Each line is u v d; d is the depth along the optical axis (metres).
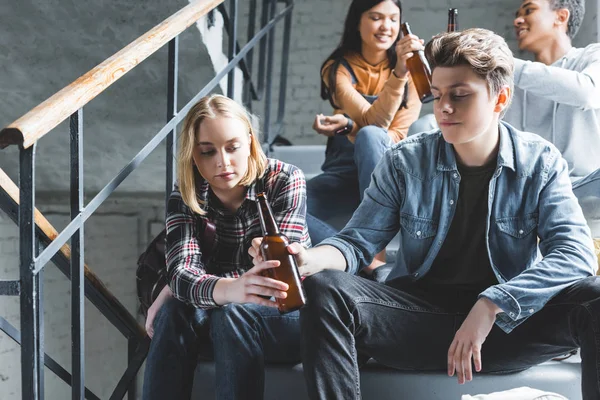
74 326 1.42
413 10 4.43
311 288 1.36
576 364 1.54
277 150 2.93
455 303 1.51
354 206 2.33
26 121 1.20
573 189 2.07
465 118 1.38
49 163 3.09
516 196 1.49
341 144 2.35
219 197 1.58
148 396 1.46
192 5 1.88
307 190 2.30
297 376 1.54
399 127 2.36
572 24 2.41
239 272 1.62
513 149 1.50
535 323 1.40
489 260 1.49
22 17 2.27
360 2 2.42
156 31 1.66
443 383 1.52
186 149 1.51
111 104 2.59
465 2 4.40
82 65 2.45
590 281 1.35
